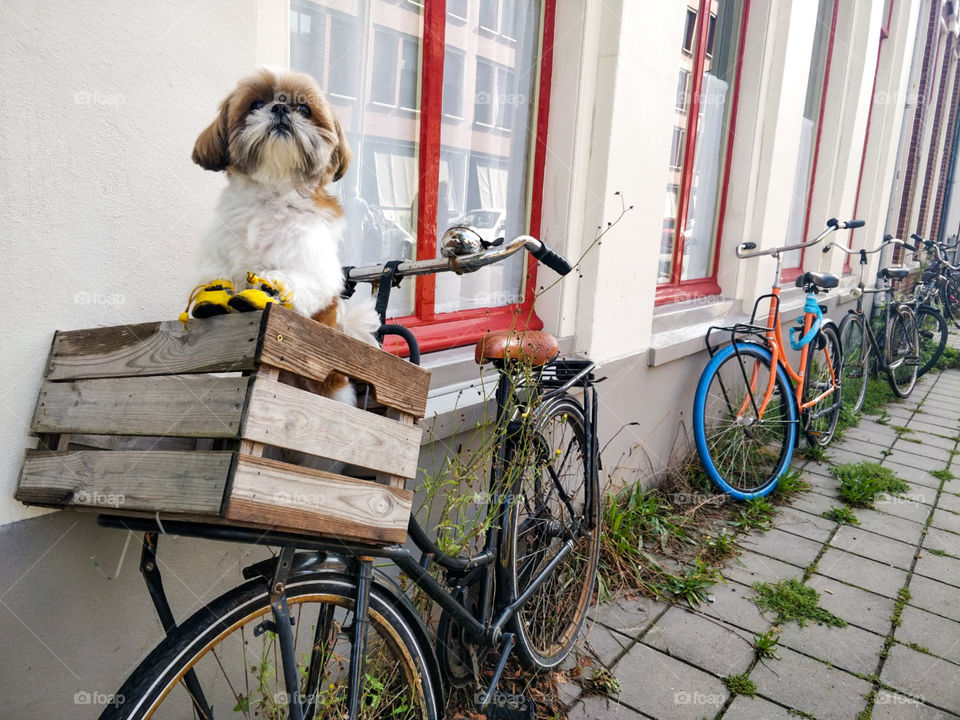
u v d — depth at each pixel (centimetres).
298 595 150
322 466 150
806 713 247
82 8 147
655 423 424
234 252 143
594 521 279
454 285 312
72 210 151
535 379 238
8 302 142
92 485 130
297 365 120
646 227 378
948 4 1074
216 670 193
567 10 322
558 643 262
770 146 525
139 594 172
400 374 145
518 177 336
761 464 461
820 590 331
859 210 844
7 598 148
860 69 689
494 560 220
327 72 246
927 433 602
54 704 159
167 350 127
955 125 1409
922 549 380
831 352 527
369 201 269
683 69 452
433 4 271
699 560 343
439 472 251
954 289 926
